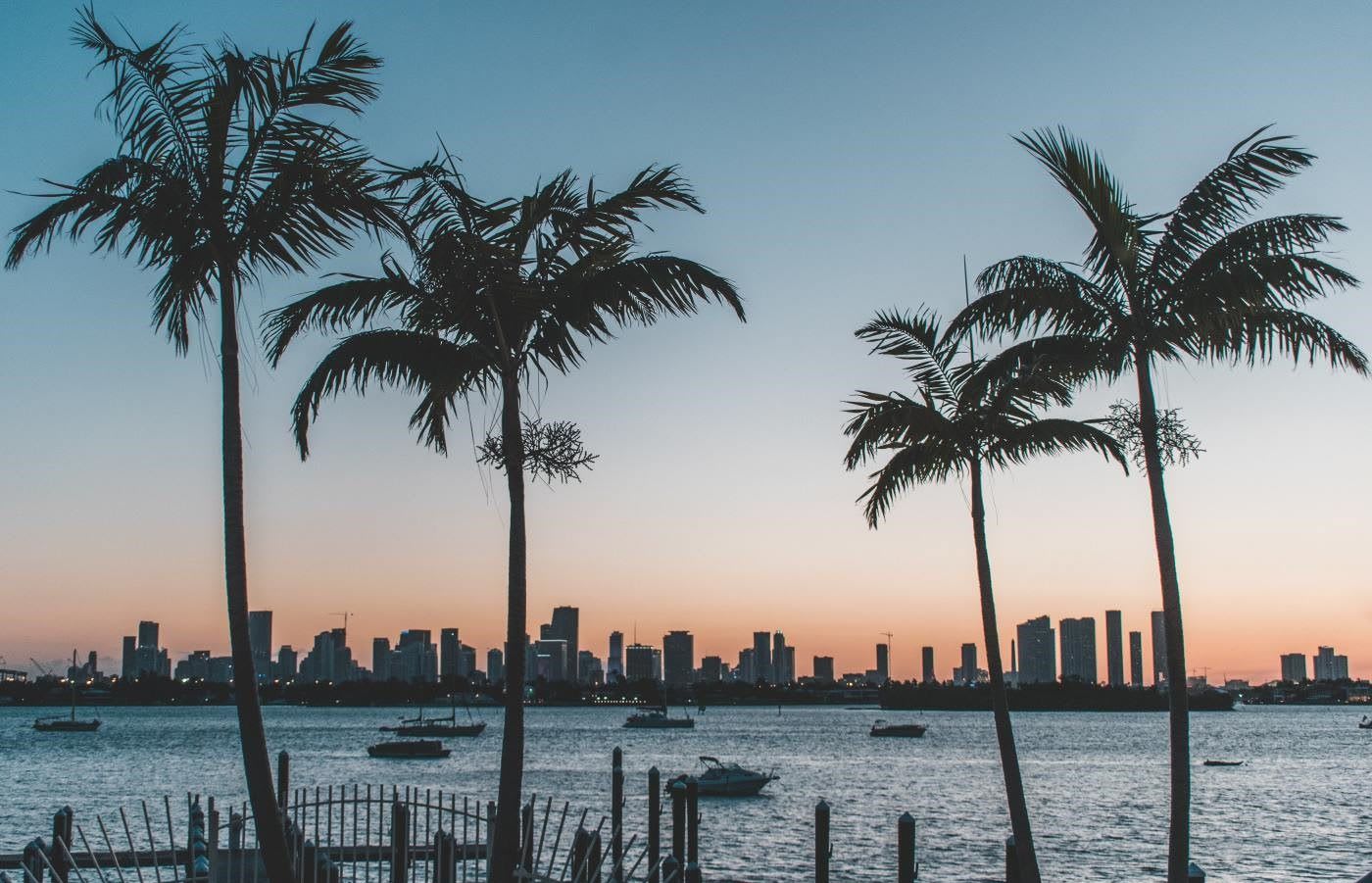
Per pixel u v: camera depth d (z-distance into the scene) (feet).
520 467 49.49
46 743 513.86
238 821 53.11
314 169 45.85
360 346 50.01
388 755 386.52
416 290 50.67
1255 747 538.06
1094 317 55.26
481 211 48.85
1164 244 53.42
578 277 50.67
